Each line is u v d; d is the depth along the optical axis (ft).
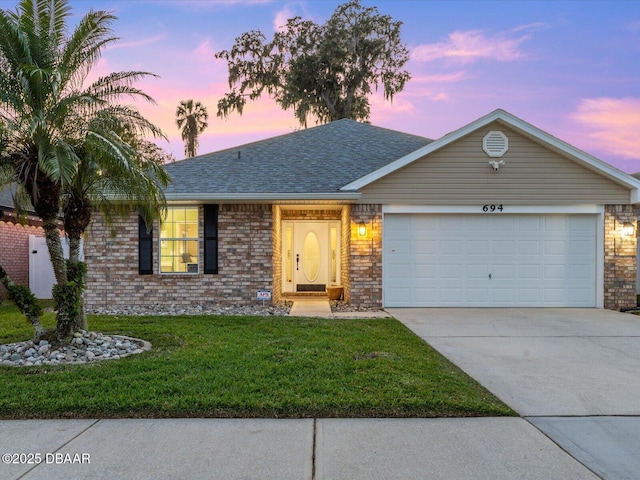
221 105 100.37
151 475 9.92
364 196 36.50
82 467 10.27
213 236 37.27
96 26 20.59
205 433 12.05
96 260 36.91
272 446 11.31
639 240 46.60
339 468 10.26
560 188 36.65
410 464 10.46
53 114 19.04
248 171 39.63
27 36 18.95
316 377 16.25
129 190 23.45
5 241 44.91
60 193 20.29
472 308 36.60
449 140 35.94
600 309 36.27
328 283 48.62
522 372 18.06
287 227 48.67
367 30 95.71
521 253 37.19
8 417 13.03
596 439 11.89
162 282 37.09
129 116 21.79
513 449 11.25
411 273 37.04
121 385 15.24
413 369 17.48
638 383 16.66
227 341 22.50
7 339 23.38
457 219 37.11
